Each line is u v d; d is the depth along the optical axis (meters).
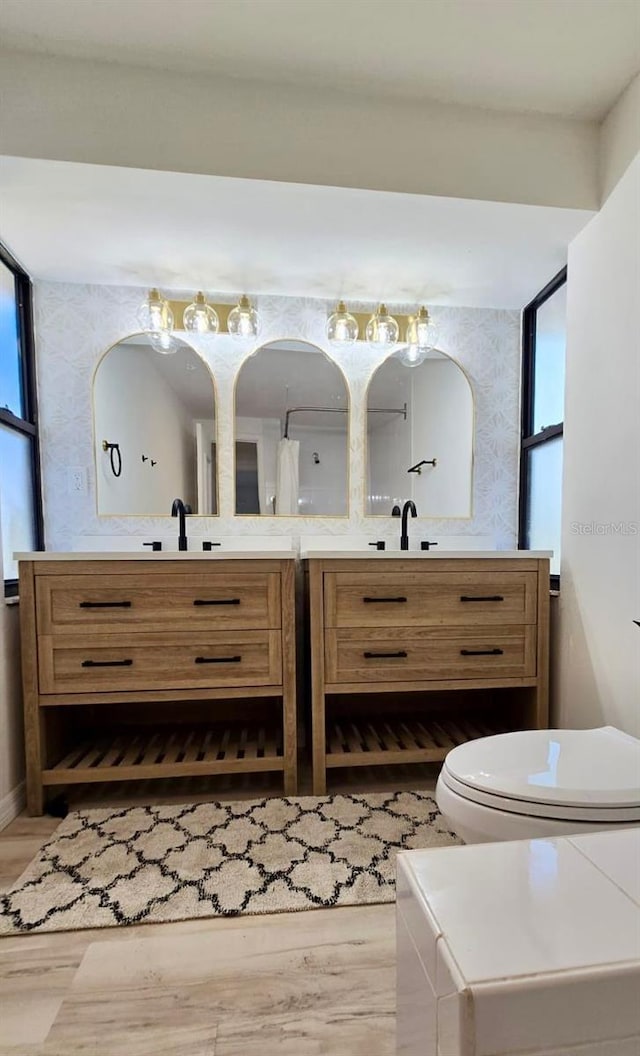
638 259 1.44
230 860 1.33
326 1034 0.87
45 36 1.30
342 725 2.06
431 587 1.71
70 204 1.56
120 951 1.06
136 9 1.22
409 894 0.53
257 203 1.56
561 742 1.13
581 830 0.87
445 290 2.17
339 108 1.47
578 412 1.73
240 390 2.23
